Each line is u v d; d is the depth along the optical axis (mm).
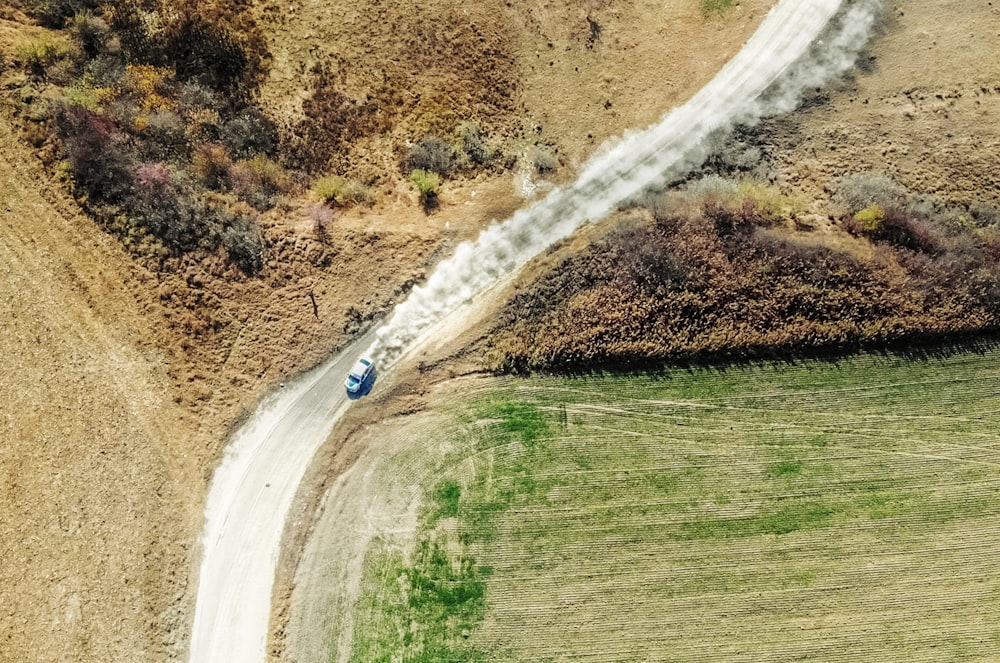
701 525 32562
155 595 29812
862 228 33812
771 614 32438
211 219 32844
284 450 31625
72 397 31047
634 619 32062
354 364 32469
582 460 32562
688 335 32812
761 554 32625
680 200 34469
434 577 31484
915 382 33375
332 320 32688
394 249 33594
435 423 32375
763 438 33031
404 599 31328
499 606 31672
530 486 32312
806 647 32406
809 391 33250
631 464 32688
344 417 32062
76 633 29625
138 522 30297
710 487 32750
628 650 31938
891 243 33625
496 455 32406
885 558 32875
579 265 33281
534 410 32719
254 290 32594
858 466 33125
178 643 29750
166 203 32594
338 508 31516
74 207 32312
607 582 32094
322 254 33156
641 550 32312
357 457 31922
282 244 33094
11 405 30906
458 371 32656
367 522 31547
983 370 33469
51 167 32500
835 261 33031
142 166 32906
